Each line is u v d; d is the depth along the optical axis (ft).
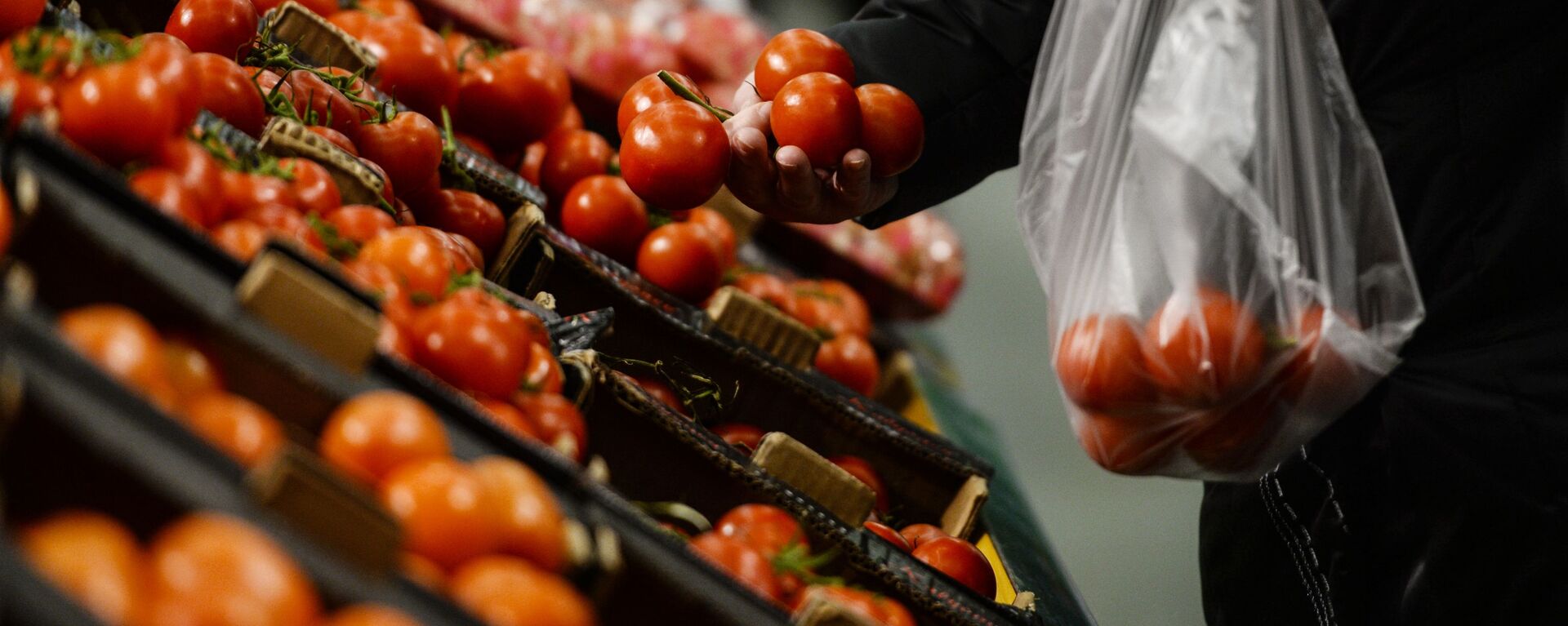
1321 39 5.16
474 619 2.74
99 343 3.04
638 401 5.76
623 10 13.08
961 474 7.65
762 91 6.33
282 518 2.72
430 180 6.74
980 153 6.98
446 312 4.78
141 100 4.05
